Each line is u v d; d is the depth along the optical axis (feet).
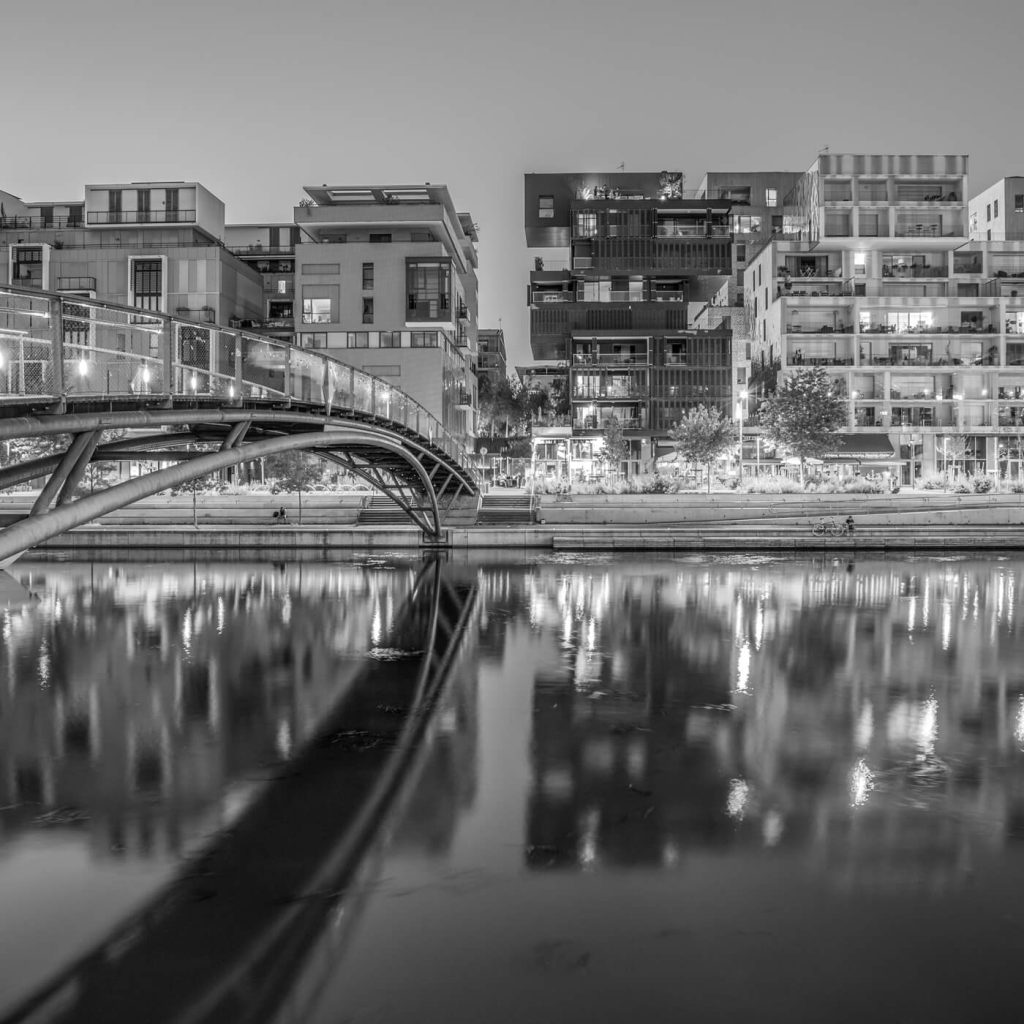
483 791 35.60
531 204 264.31
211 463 50.34
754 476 194.49
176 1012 21.15
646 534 144.56
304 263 207.31
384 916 25.30
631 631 73.00
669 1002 21.42
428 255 205.67
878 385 226.58
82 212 261.44
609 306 235.61
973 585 102.32
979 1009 21.22
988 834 31.12
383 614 81.82
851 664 60.44
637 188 263.29
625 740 42.75
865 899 26.30
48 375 39.14
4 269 216.13
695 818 32.58
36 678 56.49
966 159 238.07
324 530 143.23
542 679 55.93
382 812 33.32
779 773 37.81
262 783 36.73
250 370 59.36
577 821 32.32
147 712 48.11
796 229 261.03
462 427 240.94
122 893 26.68
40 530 37.91
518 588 99.50
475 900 26.22
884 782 36.68
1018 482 176.76
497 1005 21.33
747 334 263.90
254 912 25.57
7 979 22.34
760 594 94.53
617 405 231.71
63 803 34.37
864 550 142.31
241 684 54.70
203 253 218.38
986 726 45.27
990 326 229.86
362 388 79.51
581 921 25.00
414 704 49.70
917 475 221.25
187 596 93.66
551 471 226.99
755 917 25.25
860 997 21.62
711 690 52.95
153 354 55.88
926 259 241.14
